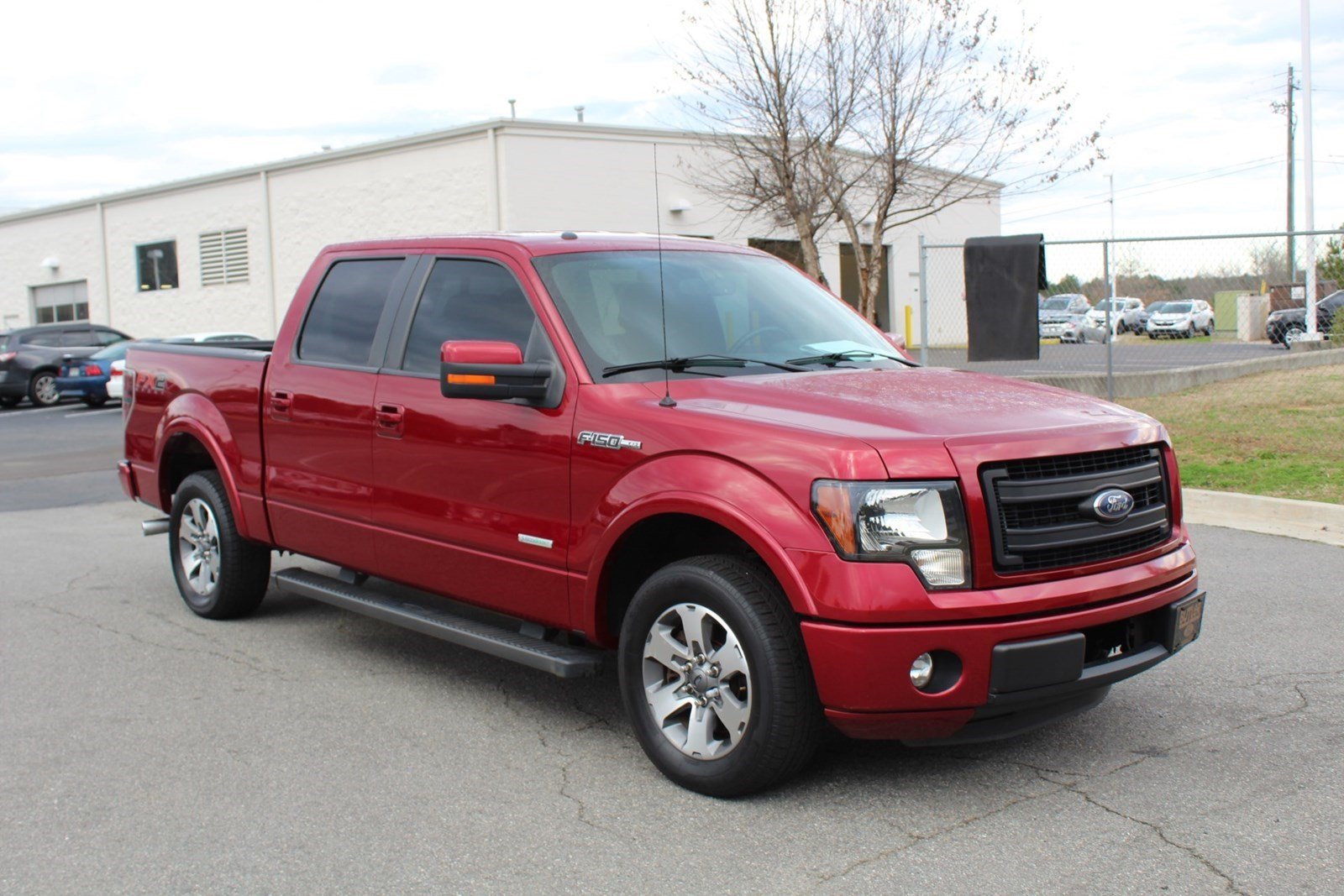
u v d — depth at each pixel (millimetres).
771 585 3854
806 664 3773
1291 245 15625
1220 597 6438
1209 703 4836
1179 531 4285
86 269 39469
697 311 4887
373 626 6465
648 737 4172
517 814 3922
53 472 14258
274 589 7352
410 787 4172
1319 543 7656
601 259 4941
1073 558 3854
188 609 6875
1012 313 12953
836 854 3561
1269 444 10766
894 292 35656
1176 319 18484
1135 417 4246
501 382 4316
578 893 3367
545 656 4418
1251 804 3838
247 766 4395
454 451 4801
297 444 5664
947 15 16500
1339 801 3844
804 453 3734
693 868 3496
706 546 4430
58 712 5039
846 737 4555
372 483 5227
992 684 3643
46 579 7801
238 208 33812
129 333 38219
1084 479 3889
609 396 4328
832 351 4965
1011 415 4016
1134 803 3875
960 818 3795
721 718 3928
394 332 5266
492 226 27375
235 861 3611
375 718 4918
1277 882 3312
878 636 3576
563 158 27453
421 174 28891
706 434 3977
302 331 5797
